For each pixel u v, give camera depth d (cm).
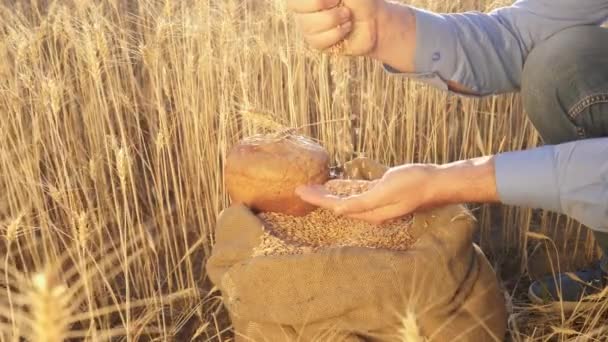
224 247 154
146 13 250
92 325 158
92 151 213
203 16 209
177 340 174
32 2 244
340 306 142
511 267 198
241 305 148
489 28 161
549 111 158
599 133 155
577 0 158
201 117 207
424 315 143
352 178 172
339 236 158
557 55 155
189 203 206
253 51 220
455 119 224
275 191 158
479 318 148
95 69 185
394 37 154
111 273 168
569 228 209
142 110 244
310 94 240
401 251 145
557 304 172
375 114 219
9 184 192
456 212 150
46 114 207
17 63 201
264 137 165
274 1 216
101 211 203
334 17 139
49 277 92
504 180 134
